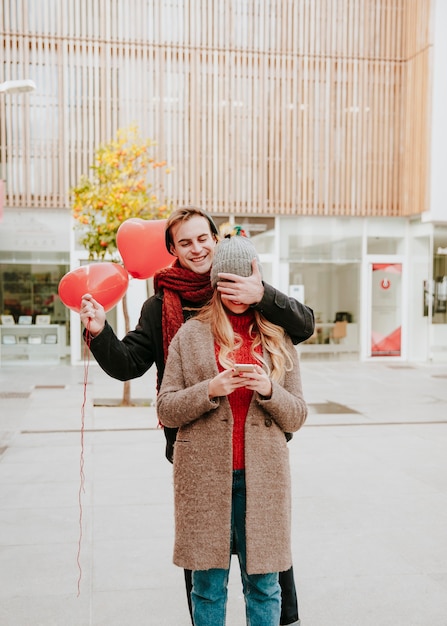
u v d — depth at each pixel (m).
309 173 16.08
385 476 5.89
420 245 16.89
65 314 15.91
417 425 8.42
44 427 8.16
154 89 15.47
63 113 15.23
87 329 2.52
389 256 16.98
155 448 6.98
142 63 15.38
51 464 6.29
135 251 3.08
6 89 9.30
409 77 16.23
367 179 16.39
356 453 6.80
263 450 2.36
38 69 15.12
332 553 4.05
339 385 12.58
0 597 3.42
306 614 3.26
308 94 15.98
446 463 6.39
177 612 3.28
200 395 2.25
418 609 3.32
